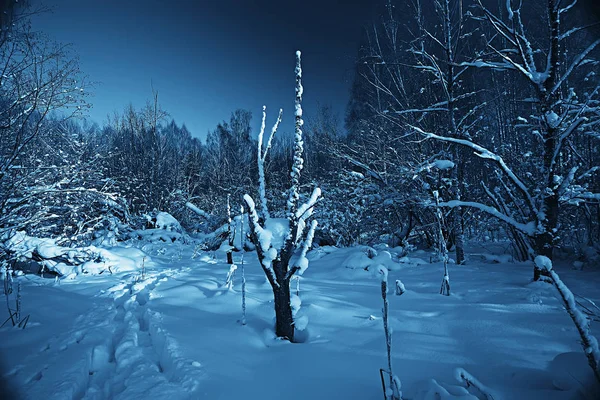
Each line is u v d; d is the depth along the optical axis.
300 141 3.60
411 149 10.80
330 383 2.57
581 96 7.56
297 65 3.60
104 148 16.17
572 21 7.15
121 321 4.34
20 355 3.10
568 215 7.86
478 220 11.58
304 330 3.75
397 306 4.46
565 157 8.09
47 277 7.50
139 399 2.23
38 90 7.05
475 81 11.48
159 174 20.88
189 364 2.76
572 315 2.06
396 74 11.57
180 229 16.42
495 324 3.54
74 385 2.48
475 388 2.37
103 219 12.89
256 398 2.38
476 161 10.69
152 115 22.22
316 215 12.83
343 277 7.14
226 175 24.39
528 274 6.12
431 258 9.06
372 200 11.68
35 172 7.83
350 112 14.93
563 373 2.36
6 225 7.59
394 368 2.75
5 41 6.24
